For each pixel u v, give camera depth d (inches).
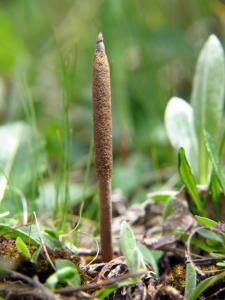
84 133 6.3
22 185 4.1
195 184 3.3
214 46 3.8
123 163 5.8
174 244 3.4
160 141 5.5
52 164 5.4
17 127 4.7
